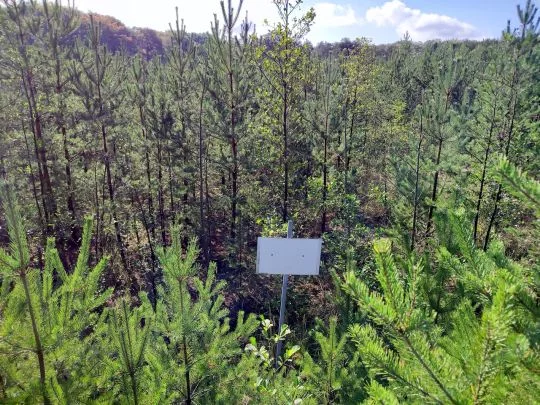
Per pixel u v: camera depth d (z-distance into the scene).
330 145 14.89
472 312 2.02
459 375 1.48
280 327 5.05
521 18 10.46
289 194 14.77
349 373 4.85
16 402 2.81
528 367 1.34
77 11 14.04
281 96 13.13
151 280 14.67
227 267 15.70
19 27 12.07
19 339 2.98
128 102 17.69
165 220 18.38
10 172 13.04
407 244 7.60
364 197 16.39
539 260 2.07
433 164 11.02
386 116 20.83
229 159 14.14
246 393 4.19
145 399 3.31
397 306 1.50
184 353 3.96
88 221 3.60
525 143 11.04
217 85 13.20
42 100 14.03
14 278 3.00
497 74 11.23
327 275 11.52
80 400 3.10
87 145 14.90
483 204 11.74
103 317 3.78
